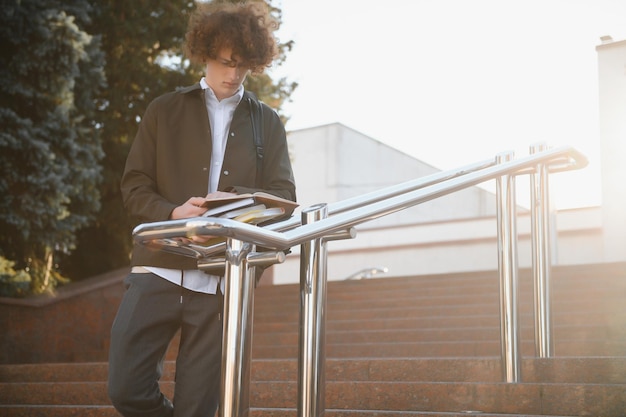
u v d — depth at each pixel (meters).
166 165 2.27
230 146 2.30
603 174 10.59
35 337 7.14
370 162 19.56
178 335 6.86
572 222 12.95
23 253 8.21
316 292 1.85
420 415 2.98
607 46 10.79
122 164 10.40
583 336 5.08
